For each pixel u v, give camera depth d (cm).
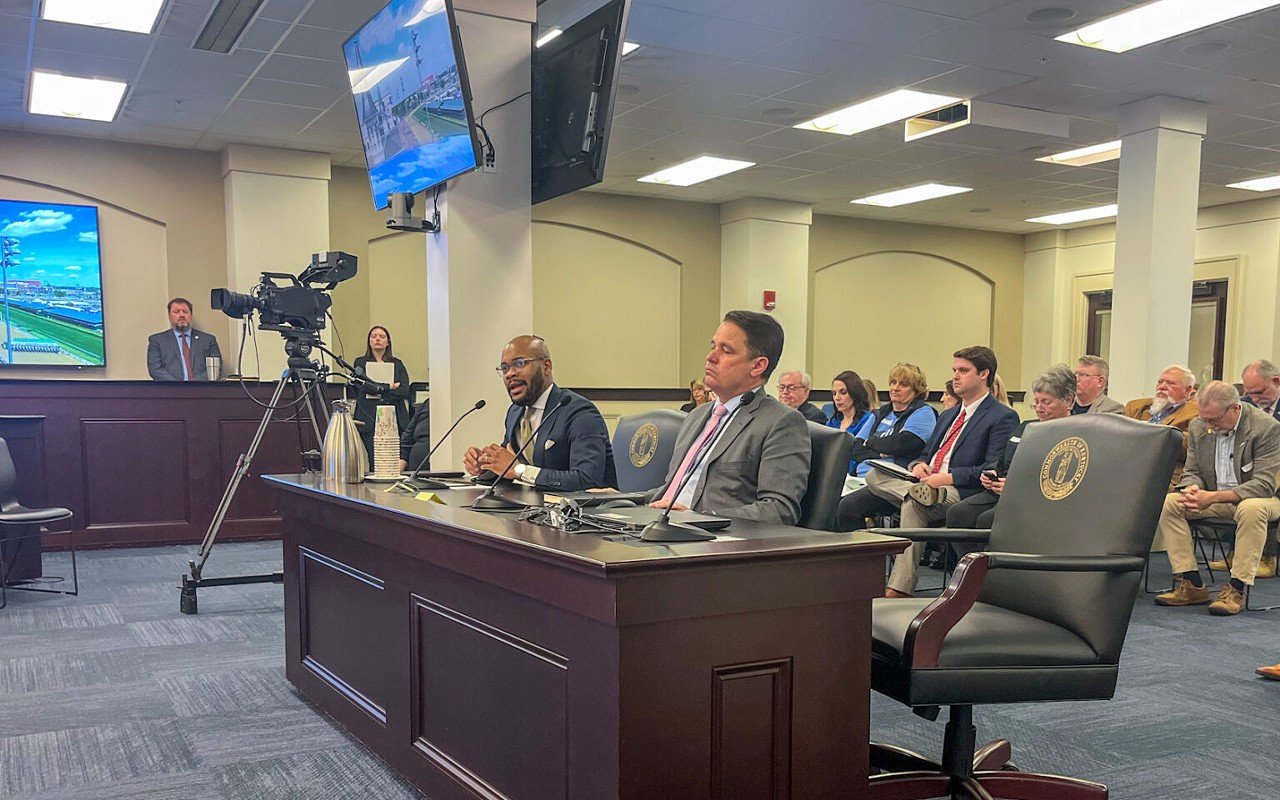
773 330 241
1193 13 484
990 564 179
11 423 459
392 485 264
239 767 234
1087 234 1105
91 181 708
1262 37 512
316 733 257
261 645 351
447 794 194
